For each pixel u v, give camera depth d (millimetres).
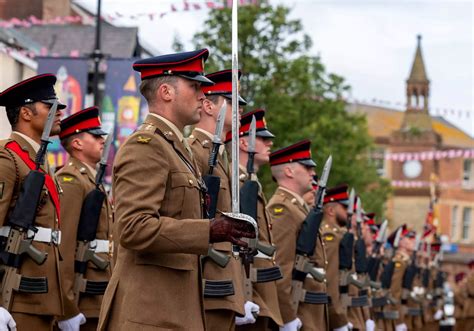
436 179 121750
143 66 13281
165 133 13086
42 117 15680
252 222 12469
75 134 19250
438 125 128500
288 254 19922
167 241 12414
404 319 37938
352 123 59812
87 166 19094
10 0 59031
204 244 12438
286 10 50312
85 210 18391
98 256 18672
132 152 12734
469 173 126812
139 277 12844
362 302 26031
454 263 122312
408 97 125250
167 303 12836
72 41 57906
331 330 23641
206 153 16391
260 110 19172
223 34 49938
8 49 42250
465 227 125875
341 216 26234
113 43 58188
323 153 51531
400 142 123312
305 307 20578
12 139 15586
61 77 37000
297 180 20625
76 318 17891
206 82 13312
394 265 34062
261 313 18031
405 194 122062
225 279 15711
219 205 16156
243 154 19094
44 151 15273
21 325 15484
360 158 74375
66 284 18031
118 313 12914
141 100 36156
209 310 15641
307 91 52531
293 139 50375
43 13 58906
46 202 15750
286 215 20078
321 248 21156
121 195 12609
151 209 12531
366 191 80562
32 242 15484
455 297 51938
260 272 18078
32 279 15469
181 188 12930
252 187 17453
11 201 15305
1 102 15664
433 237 60875
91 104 41938
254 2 49750
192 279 13164
